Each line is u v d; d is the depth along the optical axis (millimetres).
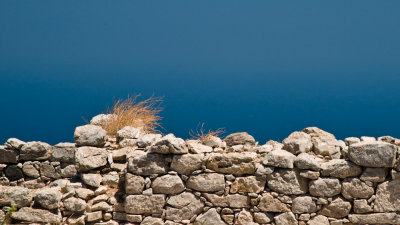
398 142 16984
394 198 16094
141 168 16938
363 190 16203
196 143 17797
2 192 17000
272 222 16609
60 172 19062
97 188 17297
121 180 17453
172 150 16672
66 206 16922
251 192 16578
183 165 16766
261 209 16578
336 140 17953
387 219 16109
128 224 16984
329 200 16297
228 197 16703
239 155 16688
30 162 19094
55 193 16812
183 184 16875
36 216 16875
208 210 16797
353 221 16266
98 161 17656
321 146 17328
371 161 15930
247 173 16703
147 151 17422
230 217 16719
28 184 19078
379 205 16172
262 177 16531
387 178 16219
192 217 16844
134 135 18969
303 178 16422
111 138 19359
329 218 16344
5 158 19078
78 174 18125
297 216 16406
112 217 17203
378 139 17750
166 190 16844
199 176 16781
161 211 16891
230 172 16719
